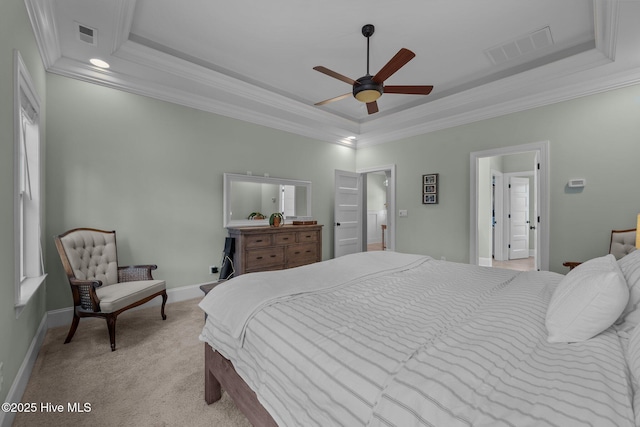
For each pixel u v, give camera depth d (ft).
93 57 8.79
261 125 13.92
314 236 14.47
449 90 12.28
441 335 3.14
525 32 8.40
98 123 9.59
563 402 1.99
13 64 5.21
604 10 6.79
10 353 4.89
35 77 7.20
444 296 4.66
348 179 17.65
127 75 9.86
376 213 30.25
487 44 9.00
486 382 2.28
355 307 4.14
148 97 10.61
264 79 11.53
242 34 8.63
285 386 3.08
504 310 3.78
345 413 2.44
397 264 6.90
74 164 9.16
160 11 7.63
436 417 2.02
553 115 10.74
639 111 9.11
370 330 3.32
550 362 2.60
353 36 8.67
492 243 20.57
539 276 5.70
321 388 2.67
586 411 1.88
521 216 20.99
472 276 6.06
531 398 2.08
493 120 12.32
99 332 8.34
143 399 5.40
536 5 7.30
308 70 10.78
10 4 5.10
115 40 8.05
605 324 2.99
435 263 7.32
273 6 7.44
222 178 12.59
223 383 4.69
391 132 16.02
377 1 7.22
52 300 8.78
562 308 3.25
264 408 3.61
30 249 7.23
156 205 10.79
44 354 7.04
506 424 1.85
